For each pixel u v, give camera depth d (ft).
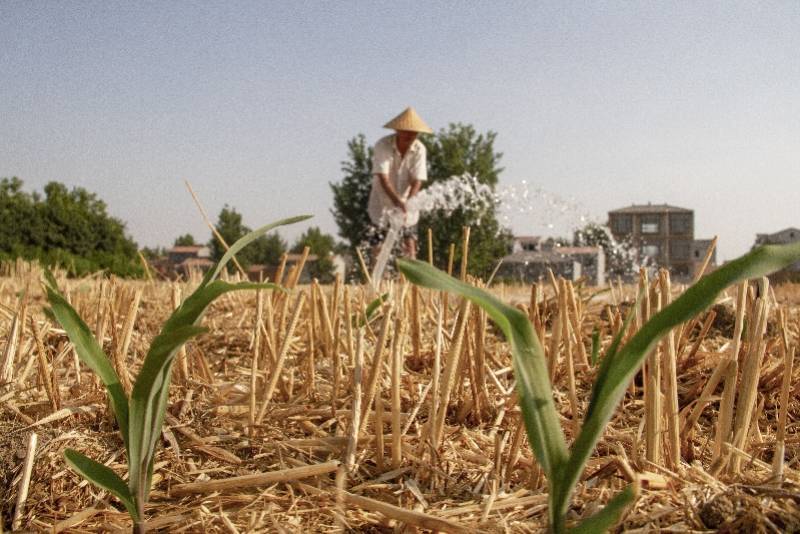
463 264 6.84
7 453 5.57
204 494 5.39
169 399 7.09
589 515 4.66
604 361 3.72
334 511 4.91
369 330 9.34
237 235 148.46
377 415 5.65
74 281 17.95
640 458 5.45
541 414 3.59
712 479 4.79
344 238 109.91
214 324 11.88
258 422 6.40
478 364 6.84
